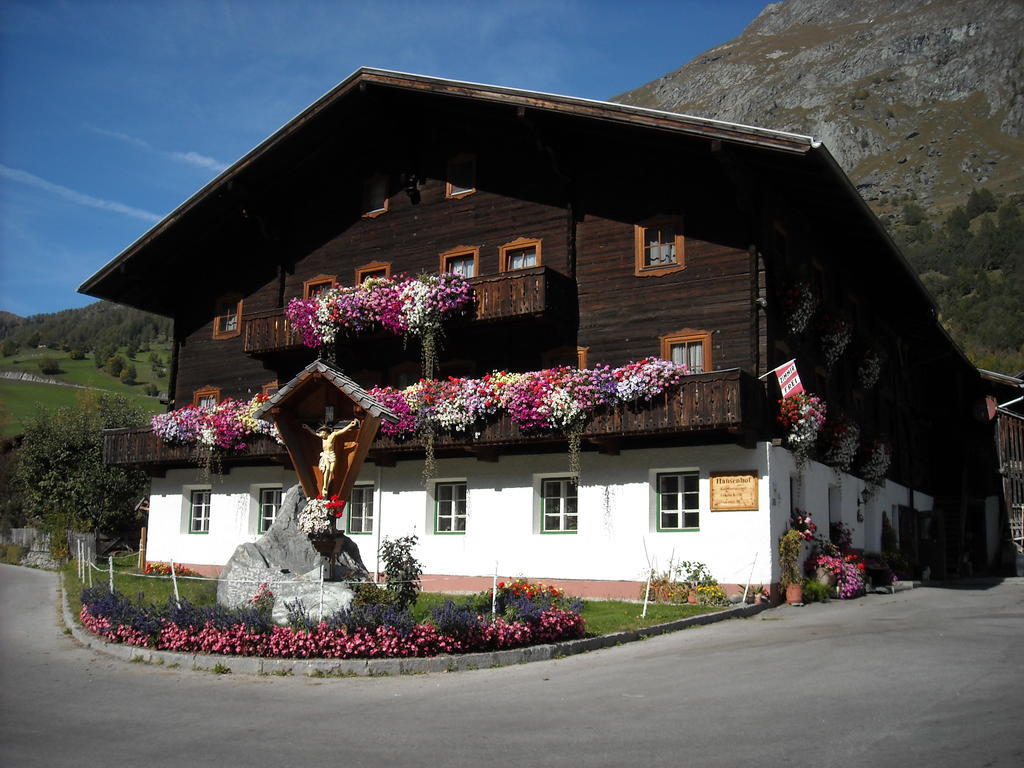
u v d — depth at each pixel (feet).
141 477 118.62
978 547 118.62
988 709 27.17
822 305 75.05
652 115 64.49
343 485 47.52
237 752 24.77
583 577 67.72
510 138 78.02
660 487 66.49
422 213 81.56
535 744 24.79
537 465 71.00
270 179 87.25
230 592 46.19
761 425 63.05
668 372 62.39
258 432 81.76
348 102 80.64
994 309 304.30
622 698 30.45
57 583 82.74
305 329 78.84
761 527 61.82
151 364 463.83
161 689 34.09
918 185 614.34
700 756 23.17
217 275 94.22
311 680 35.55
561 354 72.79
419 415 71.15
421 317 73.00
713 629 49.01
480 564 72.18
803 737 24.64
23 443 124.57
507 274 71.46
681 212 69.31
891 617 52.42
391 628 38.17
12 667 39.01
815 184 67.31
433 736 25.99
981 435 120.06
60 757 24.50
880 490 91.40
